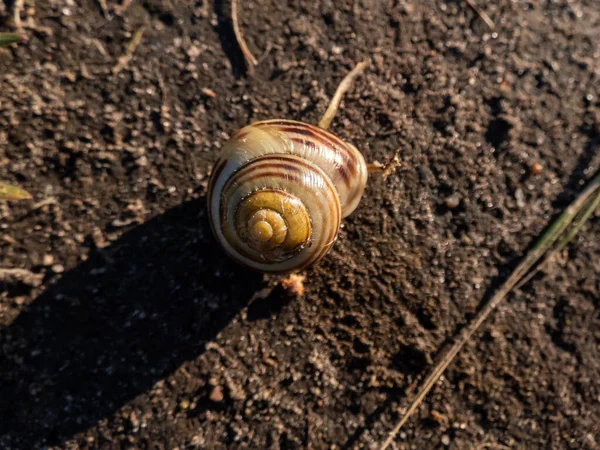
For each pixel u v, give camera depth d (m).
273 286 0.11
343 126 0.11
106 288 0.10
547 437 0.11
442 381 0.11
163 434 0.10
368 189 0.11
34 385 0.10
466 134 0.11
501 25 0.11
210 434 0.10
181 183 0.11
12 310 0.10
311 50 0.11
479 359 0.11
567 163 0.11
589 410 0.11
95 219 0.10
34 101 0.10
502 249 0.11
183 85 0.11
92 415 0.10
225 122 0.11
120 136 0.11
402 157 0.11
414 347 0.11
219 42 0.11
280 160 0.09
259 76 0.11
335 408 0.11
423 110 0.11
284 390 0.11
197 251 0.11
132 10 0.11
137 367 0.10
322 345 0.11
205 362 0.10
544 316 0.11
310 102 0.11
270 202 0.09
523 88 0.11
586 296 0.11
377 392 0.11
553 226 0.11
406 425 0.11
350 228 0.11
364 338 0.11
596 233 0.11
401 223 0.11
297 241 0.09
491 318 0.11
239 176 0.09
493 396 0.11
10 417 0.10
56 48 0.11
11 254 0.10
